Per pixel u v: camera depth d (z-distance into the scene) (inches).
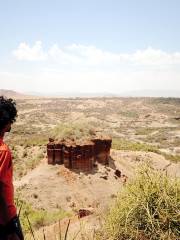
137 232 169.3
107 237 186.4
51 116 6771.7
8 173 127.5
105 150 1608.0
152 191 178.4
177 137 5029.5
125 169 1699.1
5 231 125.6
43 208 1224.2
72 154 1486.2
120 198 187.6
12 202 127.4
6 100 140.1
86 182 1432.1
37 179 1401.3
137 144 2539.4
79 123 1633.9
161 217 170.6
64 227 327.6
